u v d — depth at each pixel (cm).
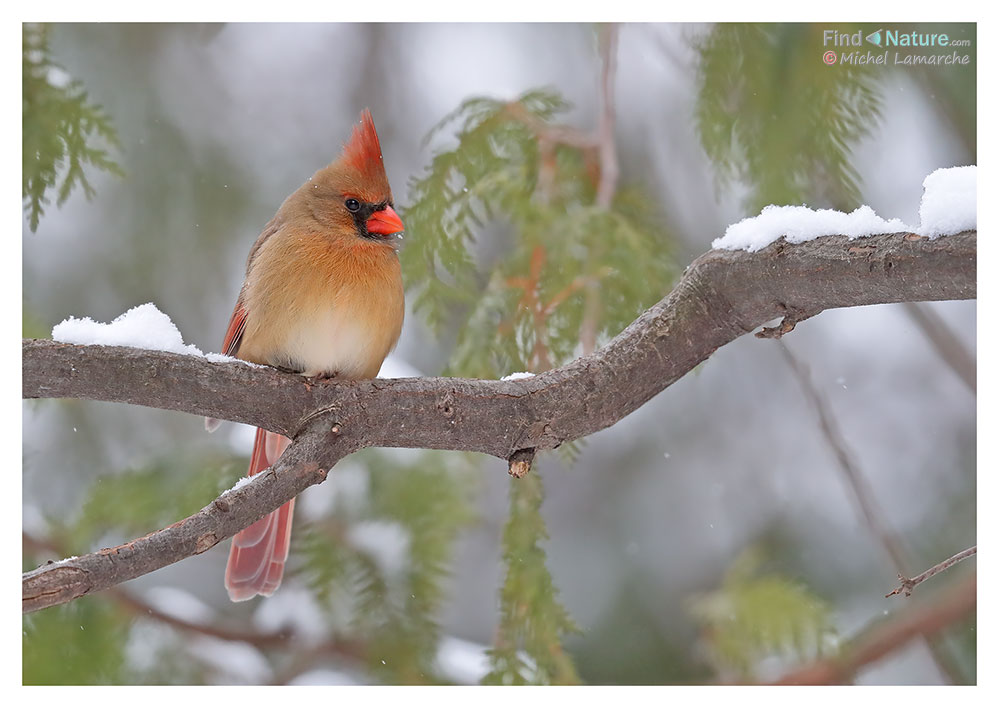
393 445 551
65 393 525
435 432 545
